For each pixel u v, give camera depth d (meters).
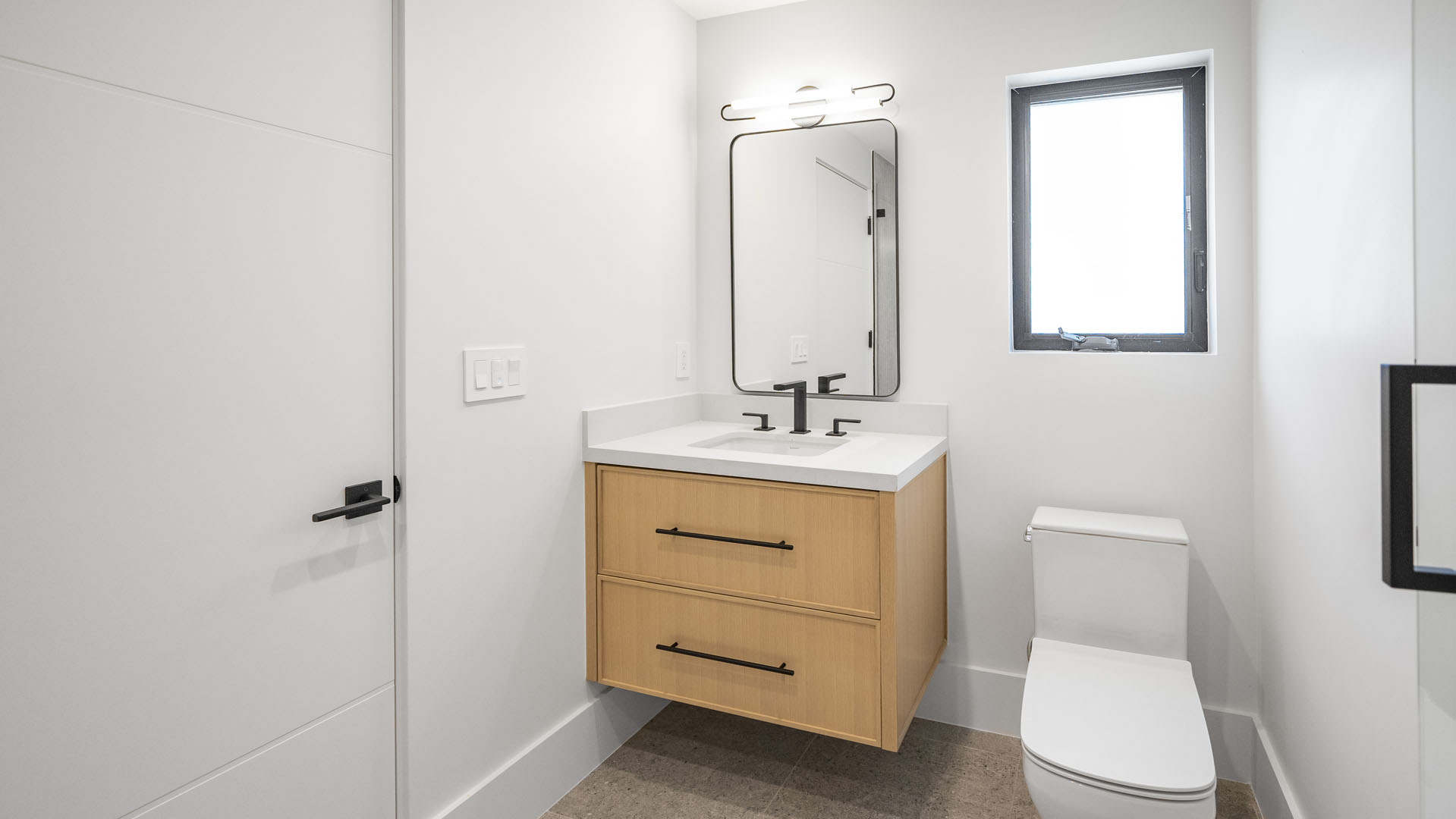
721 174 2.72
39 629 1.09
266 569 1.38
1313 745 1.62
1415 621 1.11
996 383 2.38
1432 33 1.05
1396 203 1.15
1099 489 2.29
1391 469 1.07
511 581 1.93
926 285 2.45
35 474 1.08
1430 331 1.06
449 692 1.75
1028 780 1.57
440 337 1.69
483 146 1.80
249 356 1.34
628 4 2.36
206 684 1.29
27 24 1.05
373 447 1.57
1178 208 2.29
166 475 1.23
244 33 1.32
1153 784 1.43
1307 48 1.60
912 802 2.07
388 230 1.59
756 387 2.69
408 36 1.60
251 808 1.36
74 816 1.13
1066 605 2.10
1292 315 1.73
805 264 2.60
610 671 2.21
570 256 2.11
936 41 2.41
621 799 2.09
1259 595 2.11
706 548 2.06
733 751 2.33
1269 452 1.96
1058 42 2.28
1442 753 1.07
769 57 2.63
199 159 1.26
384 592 1.61
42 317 1.08
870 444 2.28
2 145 1.03
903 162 2.47
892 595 1.86
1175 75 2.26
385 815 1.62
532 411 1.98
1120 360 2.25
